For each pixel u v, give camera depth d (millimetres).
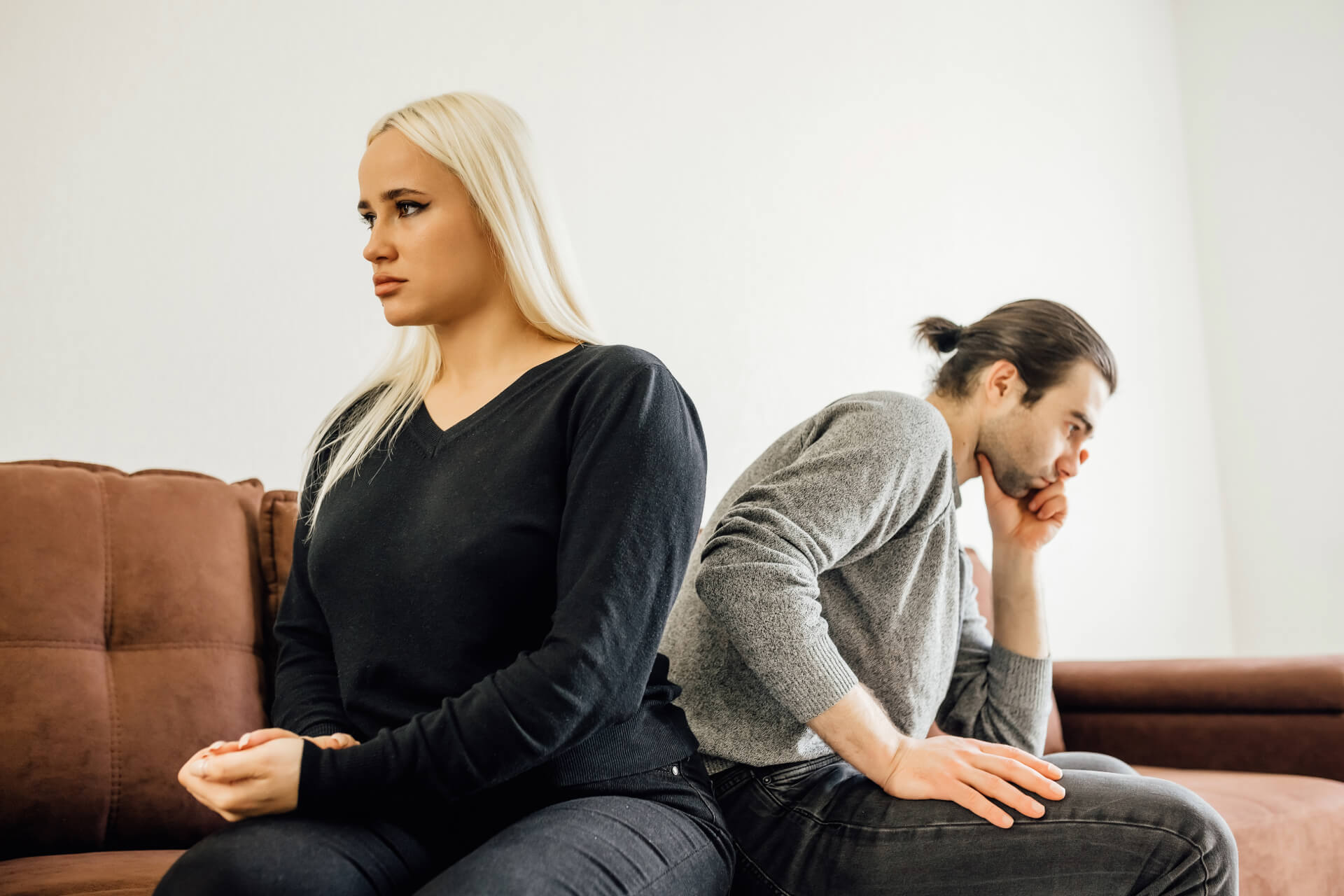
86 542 1298
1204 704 2018
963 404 1397
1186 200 3898
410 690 914
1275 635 3607
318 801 771
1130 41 3803
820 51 2924
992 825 973
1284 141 3682
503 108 1053
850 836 1021
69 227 1802
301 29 2084
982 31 3344
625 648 859
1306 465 3562
